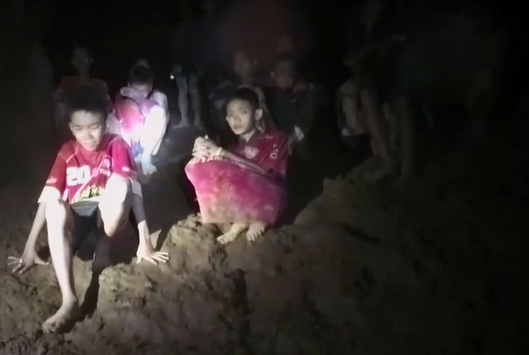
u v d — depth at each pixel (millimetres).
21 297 1991
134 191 2084
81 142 2020
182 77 3875
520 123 3064
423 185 2629
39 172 2941
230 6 4539
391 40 3527
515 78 3496
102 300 1973
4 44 3359
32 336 1842
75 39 4750
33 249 2125
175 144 3482
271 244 2232
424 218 2391
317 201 2600
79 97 2049
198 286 2031
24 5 3516
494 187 2562
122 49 5027
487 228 2287
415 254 2174
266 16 4508
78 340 1832
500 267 2100
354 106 3244
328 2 4523
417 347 1826
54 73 4098
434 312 1935
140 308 1937
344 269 2111
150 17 5074
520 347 1814
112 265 2123
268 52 4258
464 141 2980
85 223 2082
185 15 4688
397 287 2039
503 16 3561
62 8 4594
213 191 2258
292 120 3182
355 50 3576
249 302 2002
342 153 3207
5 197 2719
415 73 3473
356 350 1821
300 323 1916
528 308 1926
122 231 2295
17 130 3191
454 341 1839
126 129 2908
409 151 2686
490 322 1891
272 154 2289
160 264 2121
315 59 4504
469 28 3424
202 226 2354
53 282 2080
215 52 4516
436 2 3592
